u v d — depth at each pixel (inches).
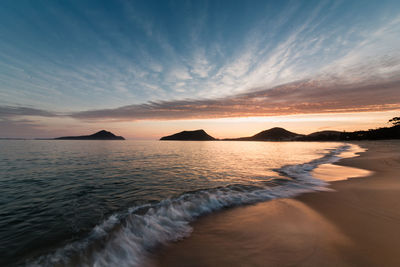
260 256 154.8
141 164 797.2
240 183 430.0
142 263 153.8
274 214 244.5
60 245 180.5
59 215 258.4
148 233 201.0
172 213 255.0
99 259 158.9
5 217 252.5
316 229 196.1
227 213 254.8
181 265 150.2
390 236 174.4
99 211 272.2
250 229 204.5
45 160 918.4
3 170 634.2
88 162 855.7
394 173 469.4
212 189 374.6
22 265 151.3
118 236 194.4
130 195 352.5
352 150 1492.4
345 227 196.4
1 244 183.9
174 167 710.5
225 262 149.7
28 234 204.4
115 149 1878.7
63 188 405.4
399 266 130.5
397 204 257.1
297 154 1302.9
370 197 291.3
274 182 431.8
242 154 1357.0
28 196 348.5
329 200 289.4
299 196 320.2
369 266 132.4
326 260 142.6
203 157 1122.7
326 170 569.3
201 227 215.2
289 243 171.5
